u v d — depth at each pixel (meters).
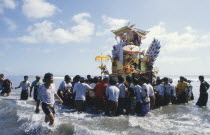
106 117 8.29
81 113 9.38
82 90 9.70
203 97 12.27
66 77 11.70
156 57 14.70
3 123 7.25
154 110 10.55
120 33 15.46
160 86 11.95
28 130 6.32
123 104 9.36
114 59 14.68
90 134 5.77
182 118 8.59
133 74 13.45
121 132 6.09
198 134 6.08
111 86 8.98
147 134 5.95
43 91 6.42
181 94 13.70
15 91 21.80
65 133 6.00
